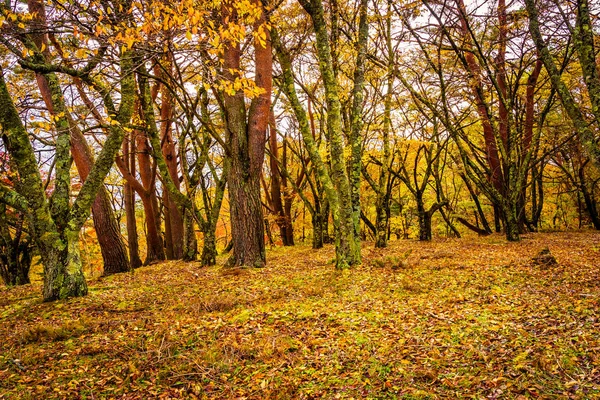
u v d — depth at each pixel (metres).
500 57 18.97
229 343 5.48
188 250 17.20
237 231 12.76
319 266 12.35
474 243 17.09
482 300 7.10
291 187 27.05
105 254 14.93
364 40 12.63
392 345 5.24
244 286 9.51
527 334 5.13
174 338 5.84
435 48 18.27
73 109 9.39
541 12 12.52
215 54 6.86
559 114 22.78
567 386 3.77
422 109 18.97
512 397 3.67
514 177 16.95
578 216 31.03
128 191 19.41
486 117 18.61
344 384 4.30
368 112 18.72
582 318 5.50
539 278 8.45
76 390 4.46
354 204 11.93
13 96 11.80
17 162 8.36
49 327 6.39
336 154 11.09
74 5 6.60
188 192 16.56
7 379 4.77
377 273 10.22
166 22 5.99
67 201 9.13
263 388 4.32
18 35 7.13
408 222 31.09
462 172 22.47
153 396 4.30
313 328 6.08
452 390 3.97
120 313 7.63
